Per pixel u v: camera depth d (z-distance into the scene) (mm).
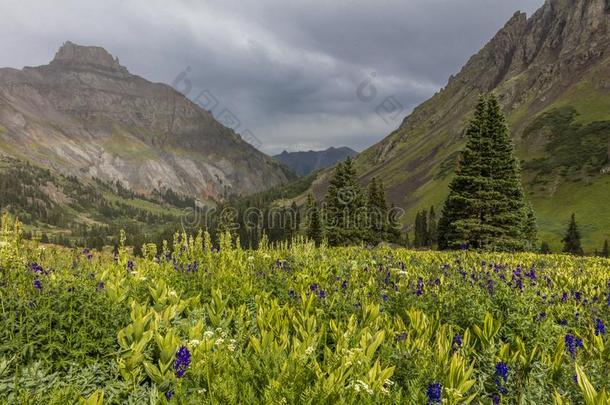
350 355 4473
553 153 131375
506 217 29734
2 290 5230
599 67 171750
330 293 7527
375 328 5715
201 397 3873
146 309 6047
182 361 4090
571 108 153500
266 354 4621
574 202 103062
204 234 11367
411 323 5953
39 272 6520
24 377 4047
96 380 4352
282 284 8320
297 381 3986
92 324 5039
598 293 8336
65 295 5301
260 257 10836
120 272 8125
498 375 4414
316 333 5445
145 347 5043
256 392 4109
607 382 4484
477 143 30953
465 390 4219
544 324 5934
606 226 87562
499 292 7117
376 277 9211
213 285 7711
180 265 9289
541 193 114375
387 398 3965
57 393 3664
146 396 4164
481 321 6297
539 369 4730
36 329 4688
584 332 6336
